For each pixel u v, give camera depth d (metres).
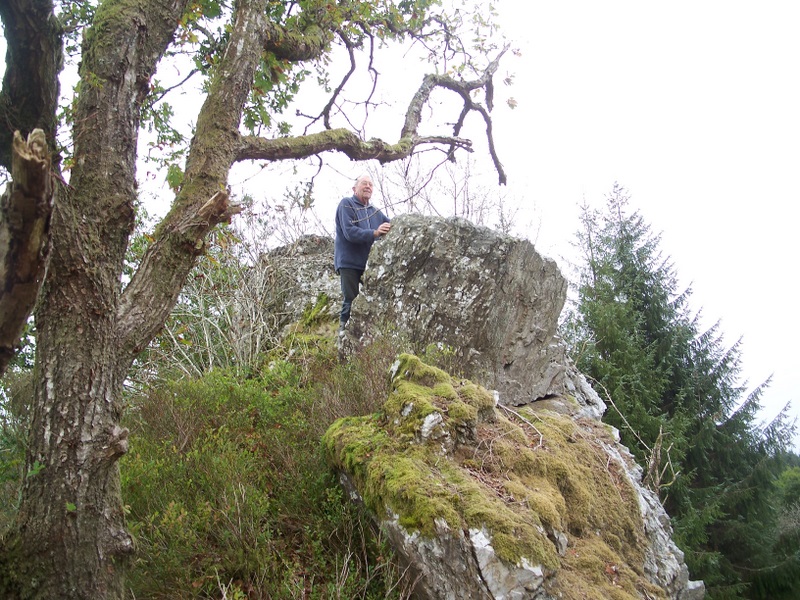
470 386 4.51
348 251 7.16
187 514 3.71
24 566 2.44
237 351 7.68
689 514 14.21
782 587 14.39
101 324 2.60
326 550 3.95
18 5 2.36
